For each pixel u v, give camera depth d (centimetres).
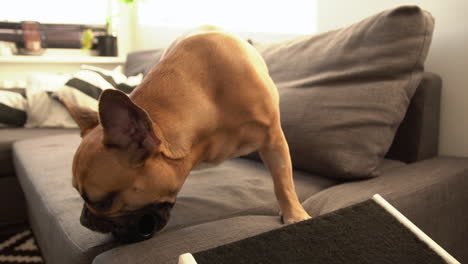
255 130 99
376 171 127
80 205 106
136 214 81
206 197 113
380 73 130
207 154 95
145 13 322
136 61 282
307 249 74
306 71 151
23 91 251
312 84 145
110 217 79
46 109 236
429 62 162
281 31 238
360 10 188
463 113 151
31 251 173
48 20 310
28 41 292
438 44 158
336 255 73
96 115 93
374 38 133
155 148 77
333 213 85
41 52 299
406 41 128
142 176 78
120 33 331
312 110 137
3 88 259
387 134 129
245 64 98
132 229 82
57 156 159
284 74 159
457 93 153
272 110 101
